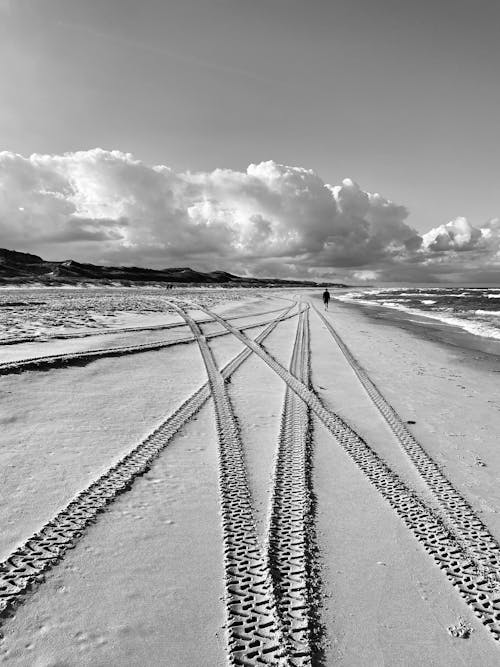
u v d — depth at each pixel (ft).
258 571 11.36
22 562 11.12
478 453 20.35
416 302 191.31
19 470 16.14
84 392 26.43
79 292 196.95
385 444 21.03
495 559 12.34
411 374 37.52
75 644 8.81
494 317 107.24
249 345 49.03
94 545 12.02
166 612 9.81
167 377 31.86
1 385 25.52
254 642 9.14
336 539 13.00
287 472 17.37
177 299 132.67
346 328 74.02
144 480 16.02
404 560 12.12
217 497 15.11
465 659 9.00
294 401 27.50
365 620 9.92
